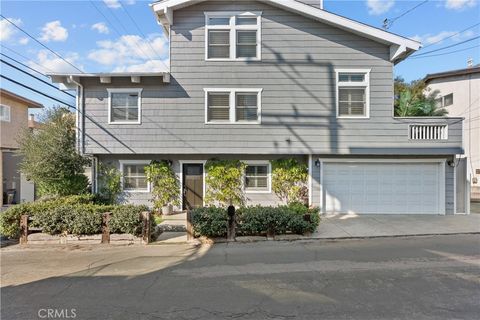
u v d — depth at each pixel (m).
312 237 8.67
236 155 12.84
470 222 10.73
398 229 9.66
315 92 12.23
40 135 12.99
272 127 12.19
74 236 8.18
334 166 12.61
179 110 12.16
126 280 5.34
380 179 12.59
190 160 12.88
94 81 12.17
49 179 12.42
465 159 12.61
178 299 4.48
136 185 13.01
